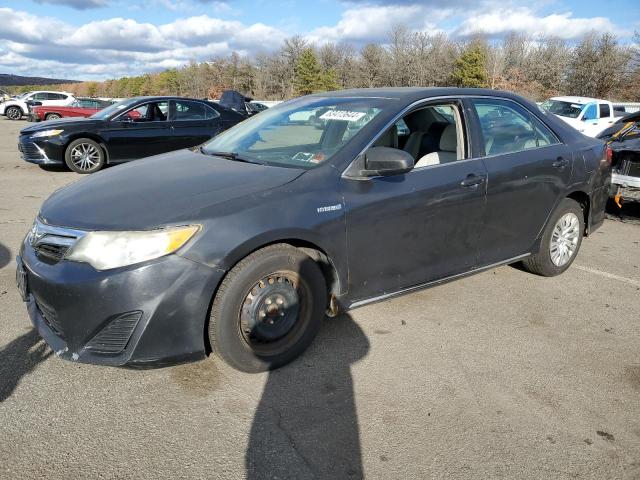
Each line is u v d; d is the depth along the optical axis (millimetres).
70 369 2947
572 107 15344
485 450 2408
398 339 3410
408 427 2553
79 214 2719
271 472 2244
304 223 2854
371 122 3334
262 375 2947
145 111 9938
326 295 3102
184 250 2545
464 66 53875
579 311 3953
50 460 2266
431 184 3406
